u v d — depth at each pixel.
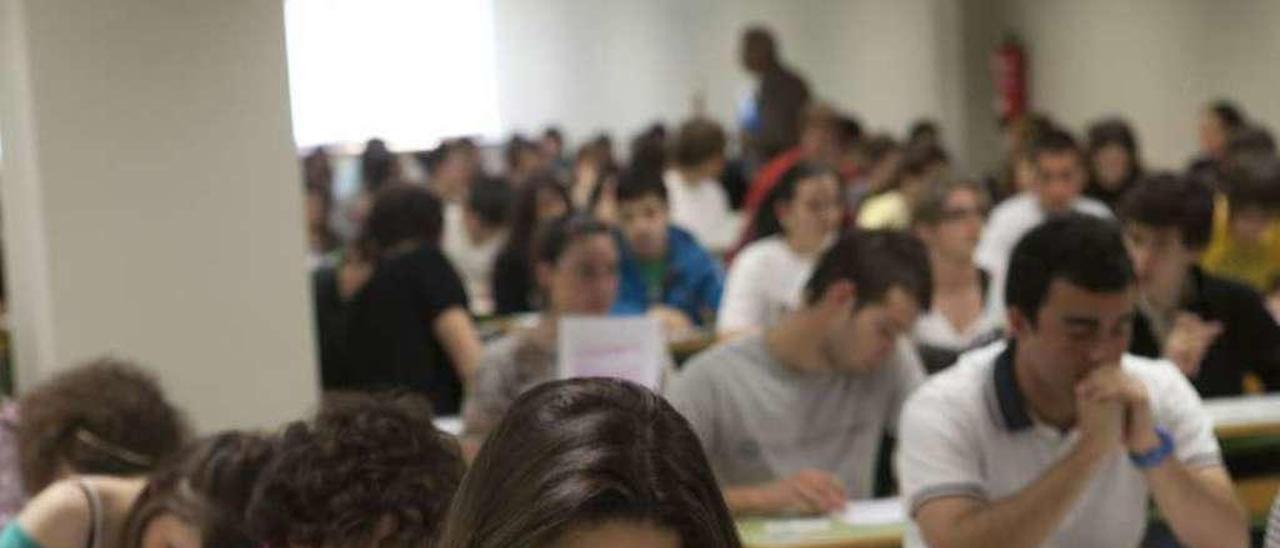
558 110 18.34
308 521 2.07
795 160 7.58
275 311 4.52
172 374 4.40
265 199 4.50
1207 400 4.41
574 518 1.33
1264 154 7.50
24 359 4.57
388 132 17.75
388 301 5.64
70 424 3.13
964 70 14.65
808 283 3.85
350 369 5.67
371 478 2.08
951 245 5.55
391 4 17.77
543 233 4.76
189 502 2.64
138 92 4.34
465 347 5.64
